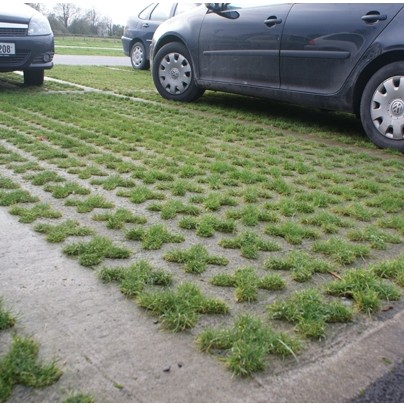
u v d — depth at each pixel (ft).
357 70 18.21
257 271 8.34
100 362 6.02
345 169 14.76
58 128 17.88
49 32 28.30
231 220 10.16
